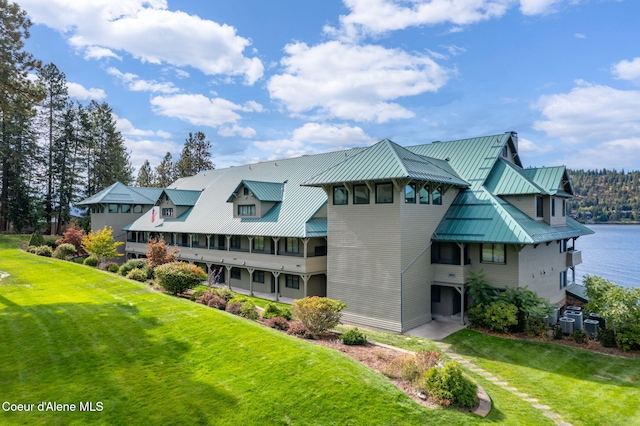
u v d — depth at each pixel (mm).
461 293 20578
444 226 21734
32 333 13633
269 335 13453
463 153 26219
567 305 26781
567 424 10164
